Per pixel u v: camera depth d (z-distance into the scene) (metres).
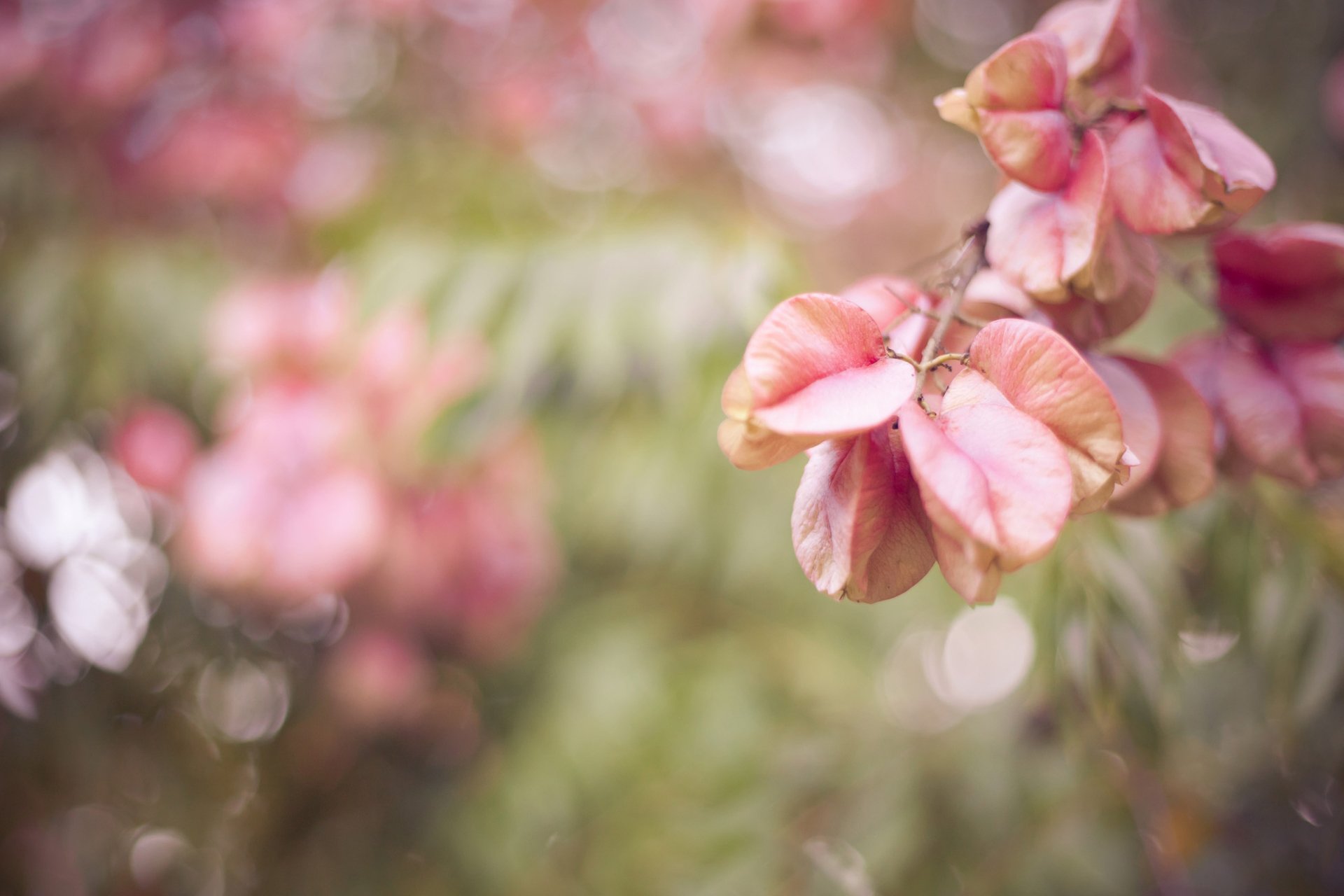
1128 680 0.53
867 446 0.36
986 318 0.41
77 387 0.78
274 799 0.90
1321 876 0.69
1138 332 0.74
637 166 1.10
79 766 0.80
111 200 0.89
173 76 0.92
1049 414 0.36
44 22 0.87
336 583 0.73
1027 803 0.69
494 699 0.96
